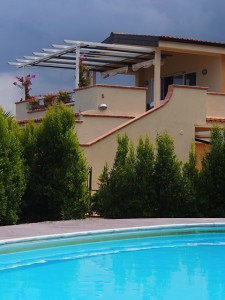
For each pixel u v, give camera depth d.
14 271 9.55
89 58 25.33
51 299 7.64
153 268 10.09
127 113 20.59
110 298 7.77
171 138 18.03
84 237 12.21
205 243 13.23
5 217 14.09
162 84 27.61
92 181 18.08
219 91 24.20
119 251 11.84
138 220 15.09
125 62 26.41
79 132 19.42
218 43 23.81
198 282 8.94
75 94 21.50
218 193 17.25
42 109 22.84
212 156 17.42
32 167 15.41
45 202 15.42
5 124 14.27
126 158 16.67
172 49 23.45
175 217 16.77
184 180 16.77
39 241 11.34
